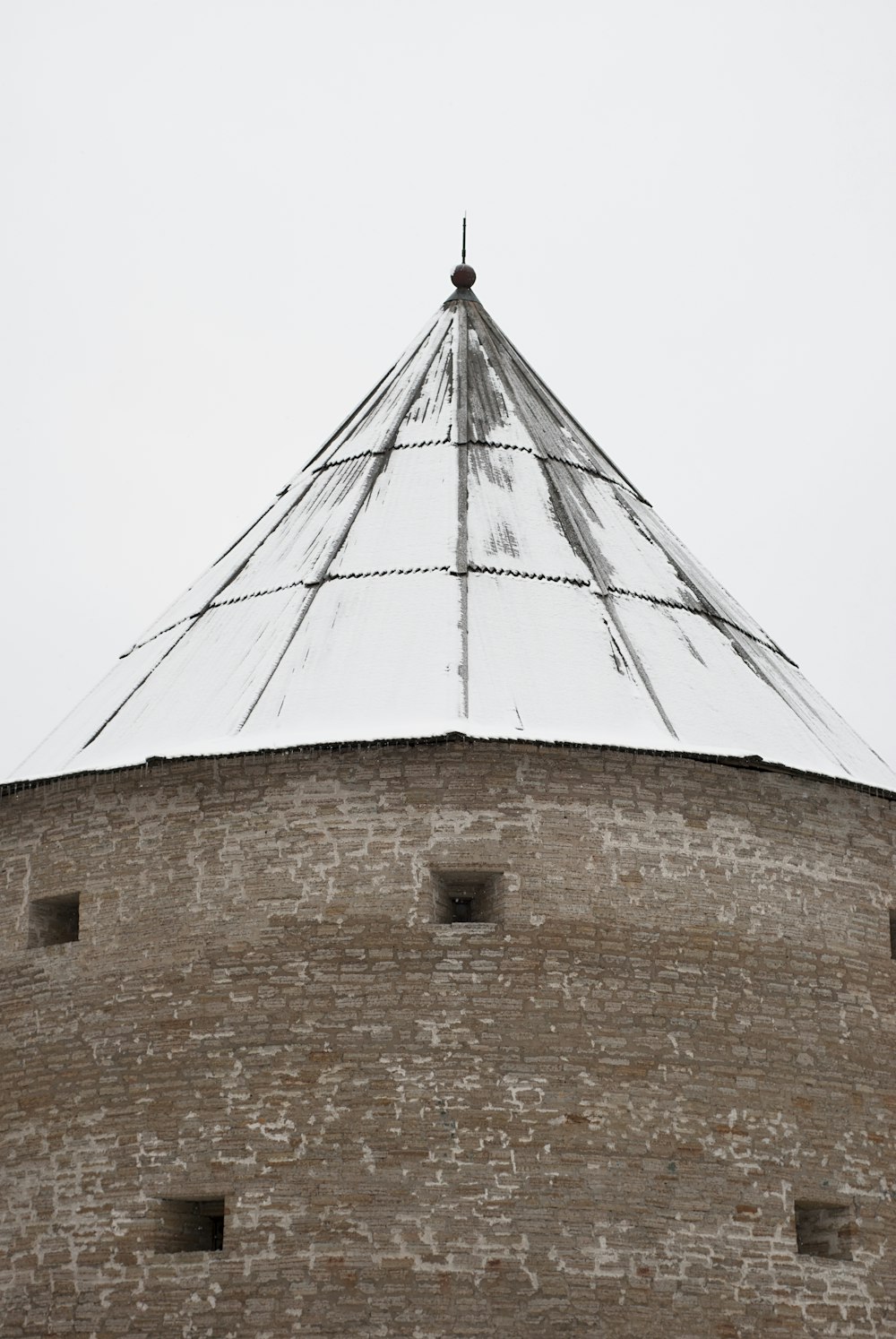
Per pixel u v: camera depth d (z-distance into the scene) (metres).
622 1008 20.84
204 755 21.75
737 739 22.50
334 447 26.33
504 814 21.28
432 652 22.39
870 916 22.39
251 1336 19.78
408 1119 20.27
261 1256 20.02
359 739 21.38
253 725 22.20
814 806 22.47
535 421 26.11
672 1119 20.56
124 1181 20.70
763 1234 20.44
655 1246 20.08
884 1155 21.38
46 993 21.94
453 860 21.12
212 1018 21.00
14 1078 21.78
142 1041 21.20
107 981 21.62
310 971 20.91
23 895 22.58
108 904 21.94
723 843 21.78
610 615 23.48
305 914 21.12
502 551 23.78
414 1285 19.73
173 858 21.78
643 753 21.66
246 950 21.16
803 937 21.83
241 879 21.42
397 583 23.44
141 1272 20.30
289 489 26.16
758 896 21.75
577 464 25.88
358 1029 20.62
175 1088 20.86
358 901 21.06
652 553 25.12
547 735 21.47
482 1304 19.67
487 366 26.59
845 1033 21.64
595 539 24.64
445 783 21.36
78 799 22.55
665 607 24.17
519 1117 20.27
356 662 22.53
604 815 21.47
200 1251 20.48
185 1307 20.05
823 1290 20.47
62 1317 20.50
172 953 21.41
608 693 22.36
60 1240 20.78
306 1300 19.80
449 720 21.47
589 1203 20.08
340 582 23.73
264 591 24.31
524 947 20.86
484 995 20.67
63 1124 21.27
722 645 24.17
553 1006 20.70
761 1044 21.16
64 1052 21.56
